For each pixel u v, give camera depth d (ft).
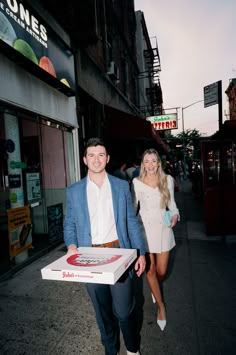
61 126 21.36
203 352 7.48
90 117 29.73
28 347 7.89
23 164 16.57
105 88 33.96
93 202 6.72
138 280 12.44
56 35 20.01
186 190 55.26
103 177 6.91
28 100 15.90
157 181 9.29
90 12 23.61
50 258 15.94
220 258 14.92
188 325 8.74
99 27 32.22
